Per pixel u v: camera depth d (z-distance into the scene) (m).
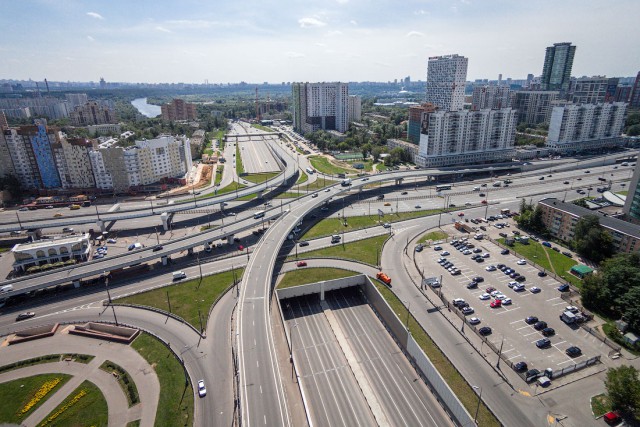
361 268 157.62
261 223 191.38
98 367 106.44
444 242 180.75
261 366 99.44
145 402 94.75
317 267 158.75
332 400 101.19
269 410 86.88
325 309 141.38
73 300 138.12
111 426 88.38
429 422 93.88
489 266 157.12
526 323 122.69
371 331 129.00
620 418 87.88
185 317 126.88
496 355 108.62
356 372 110.56
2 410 93.62
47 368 106.50
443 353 108.69
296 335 127.06
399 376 108.81
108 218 197.00
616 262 134.12
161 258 166.12
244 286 135.62
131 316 128.12
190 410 92.06
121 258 156.38
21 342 117.31
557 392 95.75
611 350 110.06
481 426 86.62
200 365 106.00
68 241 170.62
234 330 120.00
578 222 167.50
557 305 131.75
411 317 125.31
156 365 106.50
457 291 140.62
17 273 160.38
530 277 149.25
